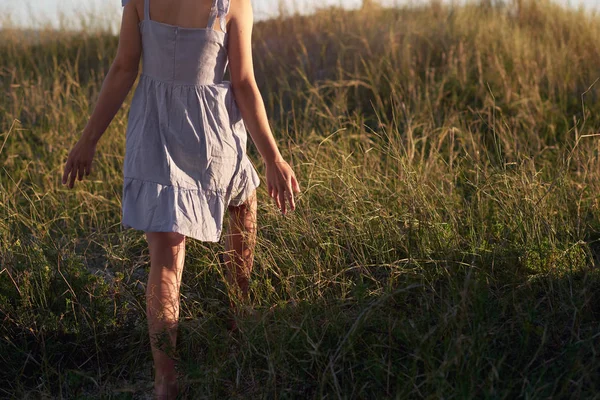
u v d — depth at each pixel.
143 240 3.54
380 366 2.08
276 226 3.39
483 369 2.10
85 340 2.66
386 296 2.31
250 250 2.67
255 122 2.34
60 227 4.08
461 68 6.40
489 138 5.11
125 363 2.58
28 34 8.62
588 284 2.54
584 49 6.76
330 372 2.18
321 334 2.35
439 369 1.96
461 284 2.60
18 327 2.67
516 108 5.62
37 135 5.74
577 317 2.39
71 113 6.00
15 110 6.13
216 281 3.00
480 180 3.70
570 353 2.14
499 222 3.29
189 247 3.24
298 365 2.27
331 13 8.13
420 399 2.00
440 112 5.75
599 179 3.69
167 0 2.23
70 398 2.40
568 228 3.12
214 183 2.29
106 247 3.48
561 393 1.91
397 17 8.23
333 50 7.14
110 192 4.59
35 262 2.91
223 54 2.31
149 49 2.26
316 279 2.82
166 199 2.20
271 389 2.21
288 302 2.69
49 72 7.43
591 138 4.96
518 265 2.80
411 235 3.13
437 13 8.24
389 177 3.94
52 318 2.67
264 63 7.27
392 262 3.02
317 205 3.58
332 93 6.43
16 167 5.12
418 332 2.27
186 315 2.79
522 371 2.10
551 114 5.54
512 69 6.36
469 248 3.00
